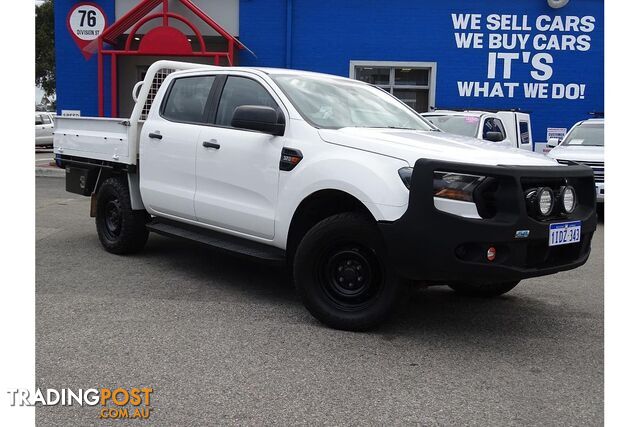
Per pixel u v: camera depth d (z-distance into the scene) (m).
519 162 4.03
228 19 15.98
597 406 3.23
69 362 3.67
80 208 10.18
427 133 4.91
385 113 5.33
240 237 5.12
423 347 4.07
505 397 3.33
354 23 15.82
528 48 15.76
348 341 4.13
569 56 15.76
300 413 3.09
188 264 6.30
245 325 4.41
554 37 15.70
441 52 15.84
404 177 3.95
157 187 5.87
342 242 4.27
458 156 3.93
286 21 15.87
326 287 4.38
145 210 6.45
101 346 3.93
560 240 4.00
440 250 3.80
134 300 4.97
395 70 16.25
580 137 11.38
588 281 6.03
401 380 3.52
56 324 4.33
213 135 5.25
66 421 2.98
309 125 4.59
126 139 6.22
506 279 3.83
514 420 3.07
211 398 3.24
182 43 14.59
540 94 15.90
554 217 4.05
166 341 4.05
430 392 3.37
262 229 4.82
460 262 3.79
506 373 3.66
